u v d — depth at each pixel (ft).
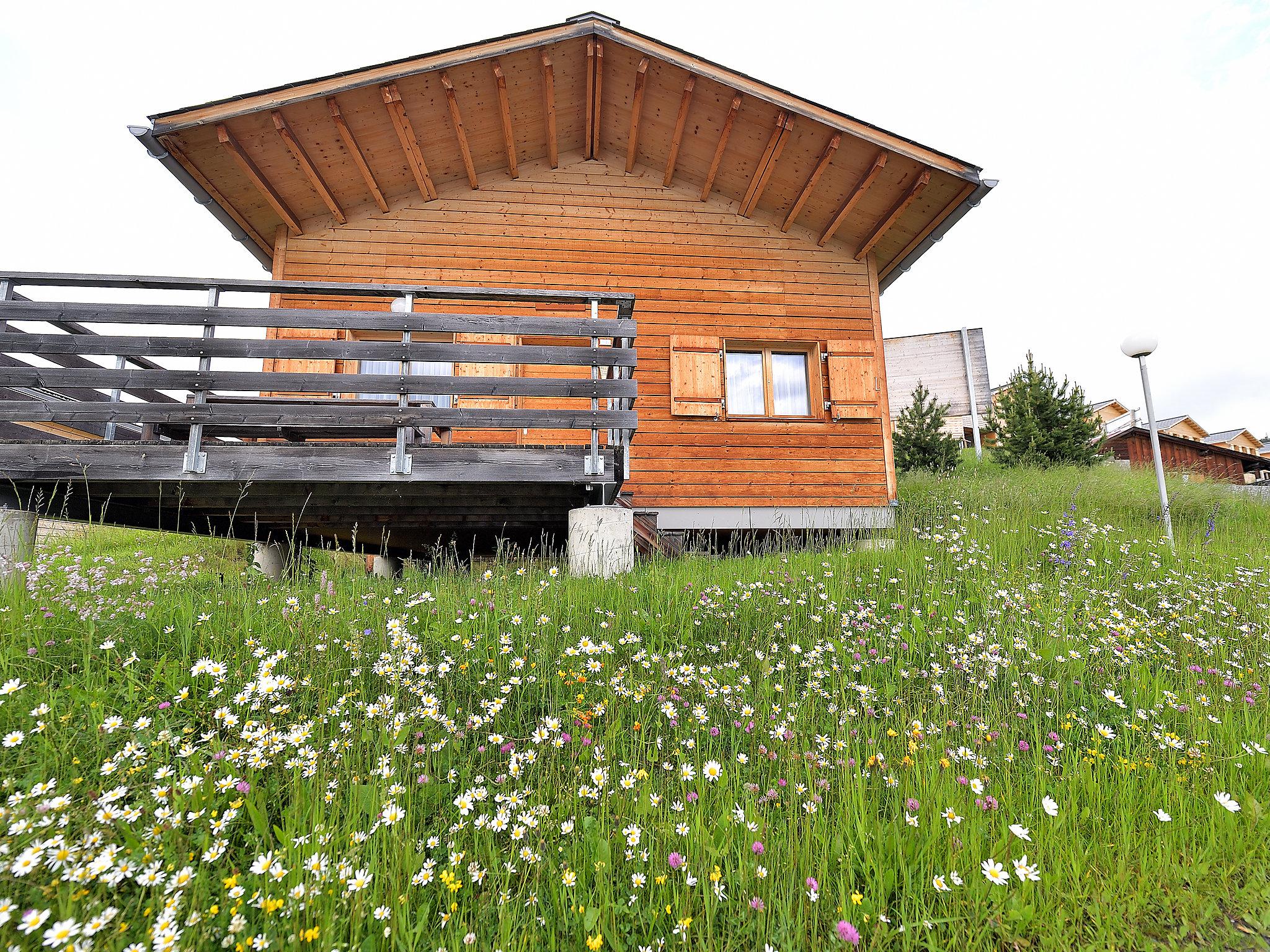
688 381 28.84
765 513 28.48
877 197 28.07
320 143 24.95
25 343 16.34
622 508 17.83
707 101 26.20
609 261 29.63
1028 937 6.44
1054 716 11.00
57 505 17.60
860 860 7.09
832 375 29.55
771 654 12.17
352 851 6.10
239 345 17.20
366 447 17.38
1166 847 7.57
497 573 16.87
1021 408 50.19
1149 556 21.22
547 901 6.55
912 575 17.57
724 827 7.01
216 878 6.28
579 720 9.40
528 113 27.07
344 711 8.96
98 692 8.86
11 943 4.83
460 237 28.91
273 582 16.51
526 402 27.71
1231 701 11.34
